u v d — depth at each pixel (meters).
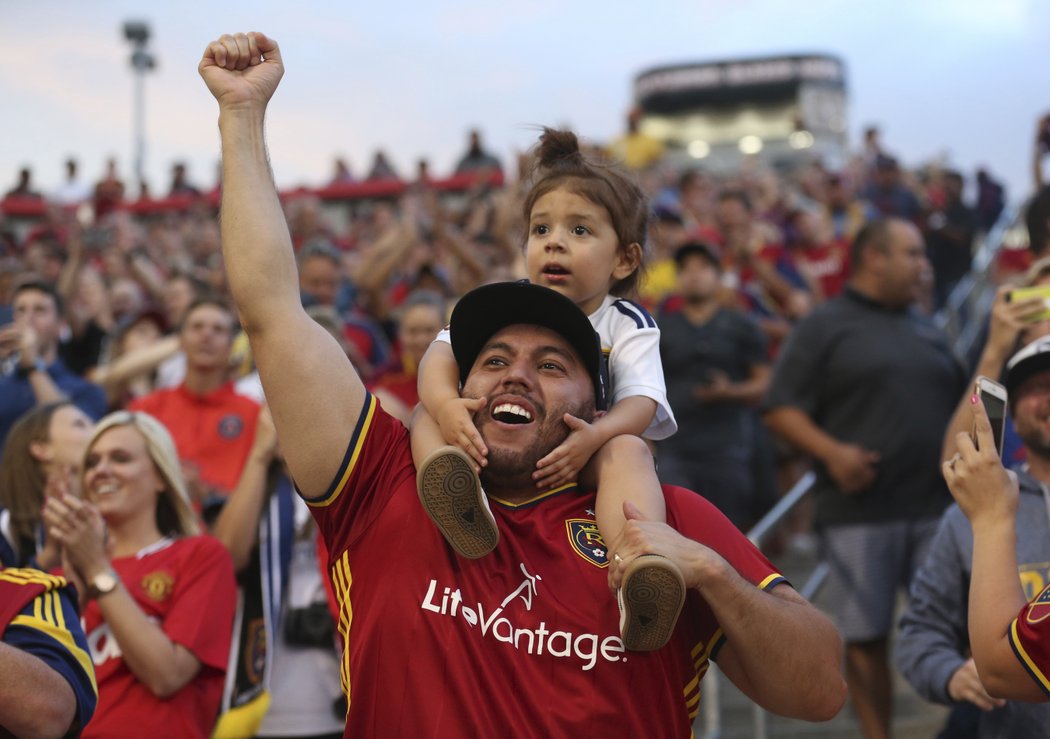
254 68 2.66
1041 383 3.51
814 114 22.97
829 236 12.25
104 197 19.06
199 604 3.99
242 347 6.55
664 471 6.99
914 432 5.36
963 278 12.18
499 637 2.36
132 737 3.77
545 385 2.55
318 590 4.70
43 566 3.98
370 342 7.96
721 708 6.52
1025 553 3.46
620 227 2.92
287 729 4.57
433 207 8.77
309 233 14.39
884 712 5.29
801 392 5.61
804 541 8.95
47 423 4.45
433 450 2.46
